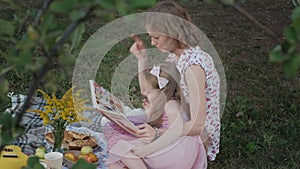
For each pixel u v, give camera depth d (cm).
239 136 438
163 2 307
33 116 386
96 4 83
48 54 91
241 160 406
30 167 110
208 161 402
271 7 829
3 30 104
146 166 314
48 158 304
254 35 721
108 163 315
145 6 81
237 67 605
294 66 83
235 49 667
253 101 514
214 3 92
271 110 491
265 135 438
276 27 750
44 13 95
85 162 100
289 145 429
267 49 668
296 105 505
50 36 90
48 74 110
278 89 546
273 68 602
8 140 98
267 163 404
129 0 82
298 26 81
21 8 103
